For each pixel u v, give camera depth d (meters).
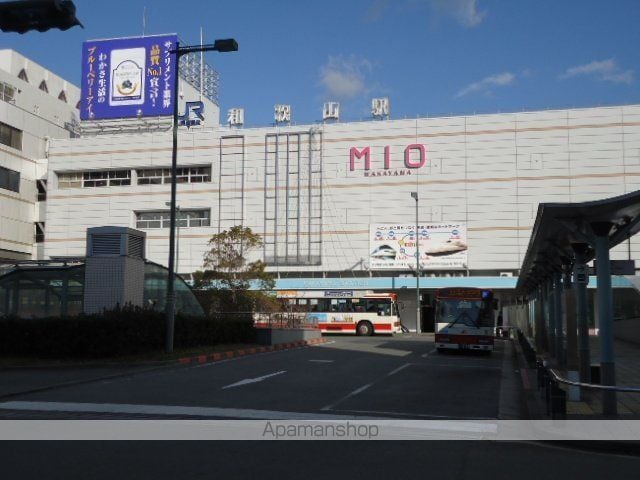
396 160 56.75
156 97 61.44
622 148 52.69
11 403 11.46
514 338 39.38
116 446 7.93
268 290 37.06
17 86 63.31
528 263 21.22
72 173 63.25
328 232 57.44
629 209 9.94
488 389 14.45
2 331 19.14
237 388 13.77
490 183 54.81
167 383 14.57
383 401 12.20
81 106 62.56
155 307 24.25
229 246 35.47
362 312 44.62
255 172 59.25
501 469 7.07
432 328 56.94
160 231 60.75
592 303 50.19
